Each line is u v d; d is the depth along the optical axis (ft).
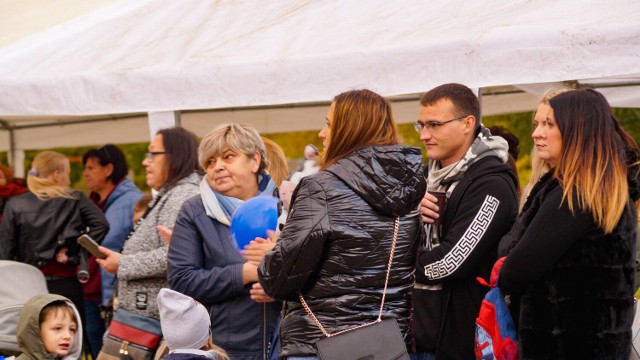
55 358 19.98
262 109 39.91
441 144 16.72
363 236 13.70
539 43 17.62
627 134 14.25
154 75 21.62
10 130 41.52
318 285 13.74
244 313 17.29
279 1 24.84
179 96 21.44
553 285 13.43
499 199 15.92
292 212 13.89
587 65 17.21
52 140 41.65
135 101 21.85
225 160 17.94
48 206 26.12
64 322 19.98
